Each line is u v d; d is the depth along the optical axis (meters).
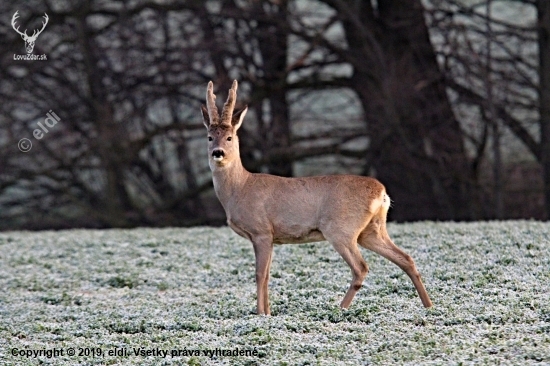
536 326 12.29
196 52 31.14
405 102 29.45
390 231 18.92
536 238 17.06
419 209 29.81
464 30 29.00
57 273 17.72
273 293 14.90
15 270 18.09
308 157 30.98
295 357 11.67
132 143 32.16
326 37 31.62
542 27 29.06
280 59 32.00
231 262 17.52
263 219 13.44
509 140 30.16
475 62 29.11
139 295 15.92
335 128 31.56
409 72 29.72
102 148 32.03
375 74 29.91
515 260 15.68
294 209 13.36
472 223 20.19
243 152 32.06
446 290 14.33
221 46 30.73
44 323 14.10
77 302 15.74
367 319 13.09
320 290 14.88
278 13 31.39
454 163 29.50
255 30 31.06
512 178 30.02
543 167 29.36
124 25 31.83
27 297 16.19
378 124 29.92
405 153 29.52
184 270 17.27
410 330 12.48
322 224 13.27
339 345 12.00
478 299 13.72
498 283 14.53
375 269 15.86
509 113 29.67
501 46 29.11
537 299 13.48
